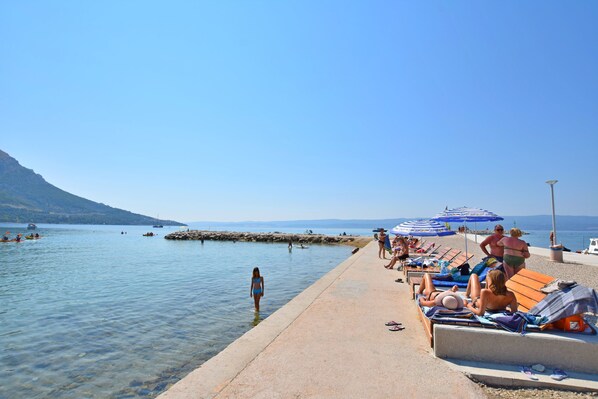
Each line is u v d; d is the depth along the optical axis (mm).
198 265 25422
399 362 4430
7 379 6148
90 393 5590
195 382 3852
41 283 17391
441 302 5309
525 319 4543
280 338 5348
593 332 4418
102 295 13906
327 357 4598
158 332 8742
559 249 16219
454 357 4531
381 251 19906
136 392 5617
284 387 3744
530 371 4117
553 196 19453
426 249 20203
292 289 14828
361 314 6766
